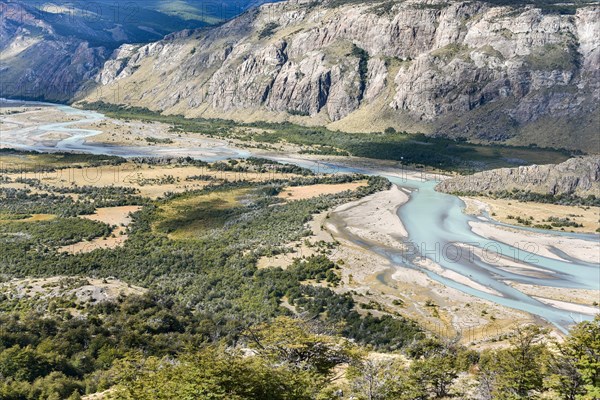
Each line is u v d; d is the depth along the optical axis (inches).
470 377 2576.3
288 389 1982.0
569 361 2116.1
